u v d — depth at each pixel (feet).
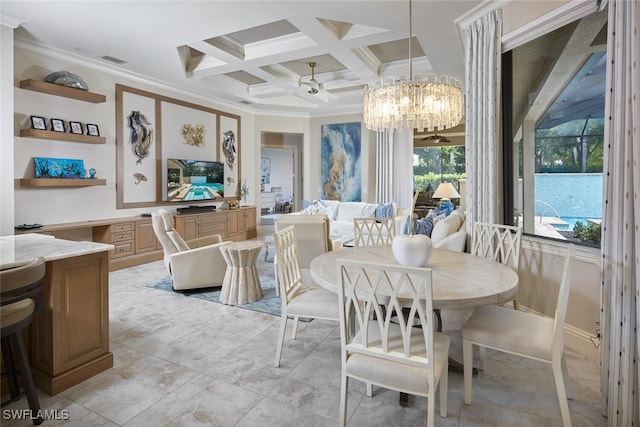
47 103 13.80
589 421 5.94
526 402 6.42
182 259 12.50
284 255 8.04
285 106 23.89
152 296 12.44
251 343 8.84
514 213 10.67
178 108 19.65
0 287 4.92
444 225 11.20
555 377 5.51
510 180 10.68
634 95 5.44
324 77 19.11
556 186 9.02
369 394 6.59
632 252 5.62
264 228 28.63
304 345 8.76
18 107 12.98
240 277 11.76
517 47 10.04
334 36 12.78
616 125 5.83
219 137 22.53
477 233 9.88
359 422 5.90
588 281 8.13
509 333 5.97
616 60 5.81
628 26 5.60
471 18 10.72
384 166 23.12
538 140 9.71
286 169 45.37
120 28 11.98
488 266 7.20
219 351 8.40
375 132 23.76
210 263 12.90
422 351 5.23
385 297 5.48
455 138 33.60
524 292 10.07
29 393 5.74
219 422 5.87
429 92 9.14
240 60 15.33
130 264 16.24
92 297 7.29
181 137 19.86
